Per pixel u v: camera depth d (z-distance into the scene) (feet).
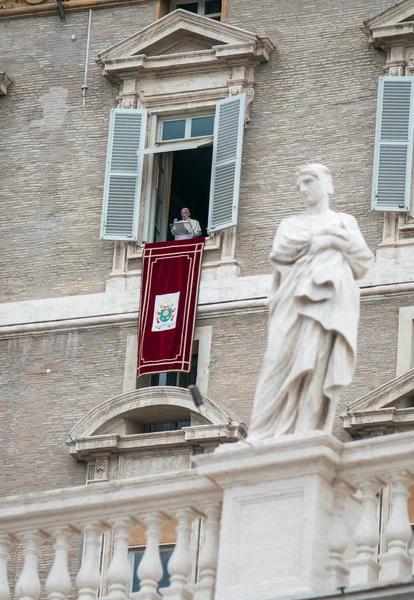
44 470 185.06
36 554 114.11
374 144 185.78
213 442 179.22
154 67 194.39
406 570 104.58
